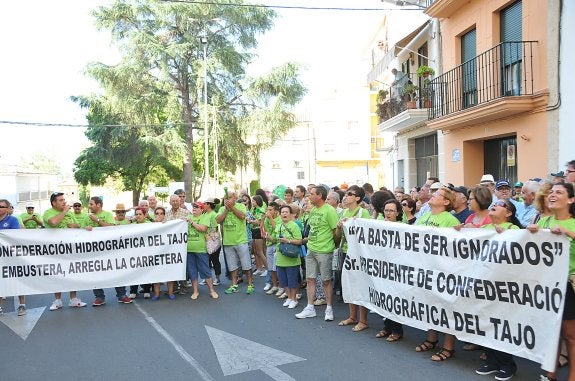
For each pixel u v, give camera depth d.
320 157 48.81
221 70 35.06
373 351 5.75
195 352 5.93
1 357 5.98
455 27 13.68
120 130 33.97
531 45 10.30
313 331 6.63
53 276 8.28
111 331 6.95
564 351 5.07
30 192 47.03
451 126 13.49
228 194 9.20
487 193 5.58
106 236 8.54
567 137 9.48
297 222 9.12
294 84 35.28
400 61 20.11
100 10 33.09
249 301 8.60
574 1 9.19
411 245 5.69
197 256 8.98
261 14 34.75
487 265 4.84
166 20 33.81
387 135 24.03
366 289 6.50
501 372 4.81
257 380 5.00
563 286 4.21
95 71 32.81
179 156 35.38
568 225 4.39
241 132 35.97
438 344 5.95
